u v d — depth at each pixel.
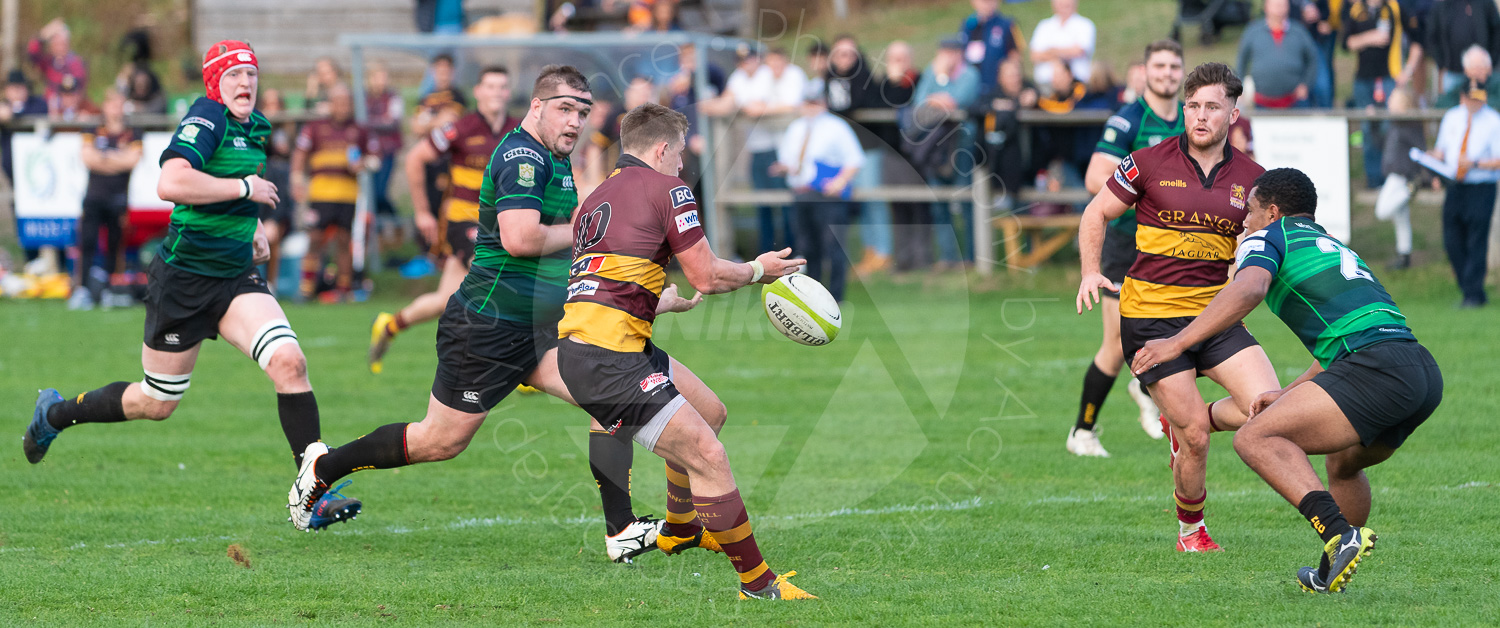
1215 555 16.06
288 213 47.66
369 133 45.91
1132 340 16.77
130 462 22.91
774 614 13.66
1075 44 45.34
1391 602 13.66
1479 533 16.83
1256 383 15.78
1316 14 42.84
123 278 47.38
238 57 17.70
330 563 16.23
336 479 16.67
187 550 16.94
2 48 81.25
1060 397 28.39
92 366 33.44
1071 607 13.62
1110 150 20.14
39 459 19.50
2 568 15.80
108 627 13.37
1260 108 41.03
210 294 17.81
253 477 21.75
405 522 18.66
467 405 16.06
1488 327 33.50
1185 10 58.62
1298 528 17.52
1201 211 16.19
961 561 16.09
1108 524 18.00
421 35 53.69
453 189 29.48
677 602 14.30
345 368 33.34
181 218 17.47
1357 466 15.08
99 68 81.38
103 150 45.81
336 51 76.31
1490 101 39.22
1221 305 14.29
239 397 29.75
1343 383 13.99
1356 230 41.72
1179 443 16.06
